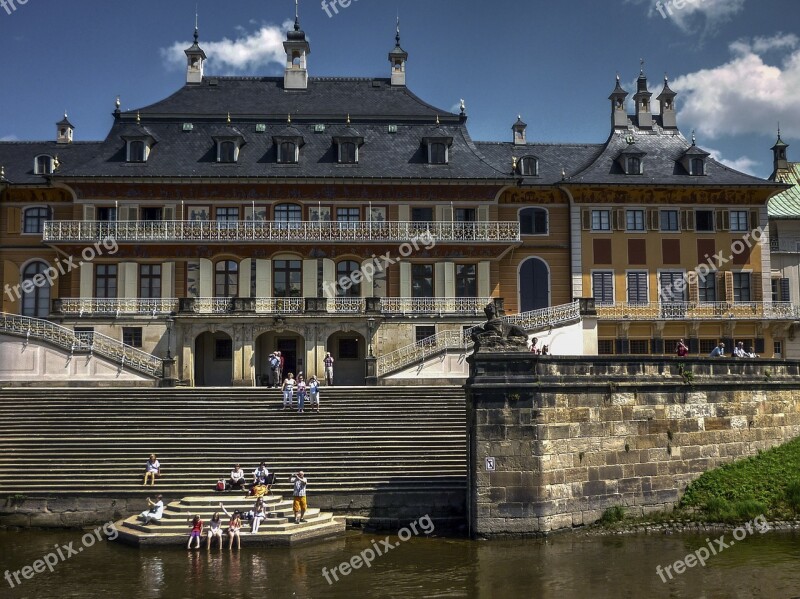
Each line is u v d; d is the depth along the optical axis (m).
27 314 50.53
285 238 48.53
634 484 29.64
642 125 56.88
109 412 34.41
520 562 24.55
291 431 32.88
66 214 51.16
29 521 28.58
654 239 52.16
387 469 30.11
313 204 50.12
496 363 28.09
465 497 28.53
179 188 49.44
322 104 55.03
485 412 27.58
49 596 21.48
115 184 49.03
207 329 45.56
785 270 54.75
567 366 28.84
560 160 55.56
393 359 44.66
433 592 21.84
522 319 45.09
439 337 45.66
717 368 32.66
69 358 40.88
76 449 31.38
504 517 27.19
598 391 29.12
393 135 53.19
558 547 26.14
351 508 28.62
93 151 54.97
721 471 31.70
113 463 30.47
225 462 30.61
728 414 32.62
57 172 49.19
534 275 52.06
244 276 48.91
